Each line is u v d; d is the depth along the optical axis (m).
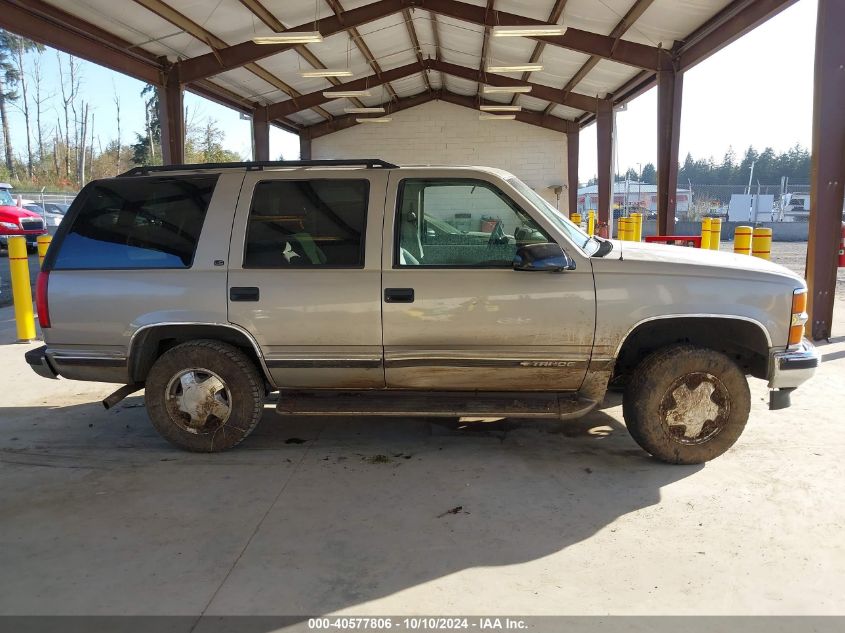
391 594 2.76
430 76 23.58
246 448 4.54
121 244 4.28
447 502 3.64
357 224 4.12
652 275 3.92
